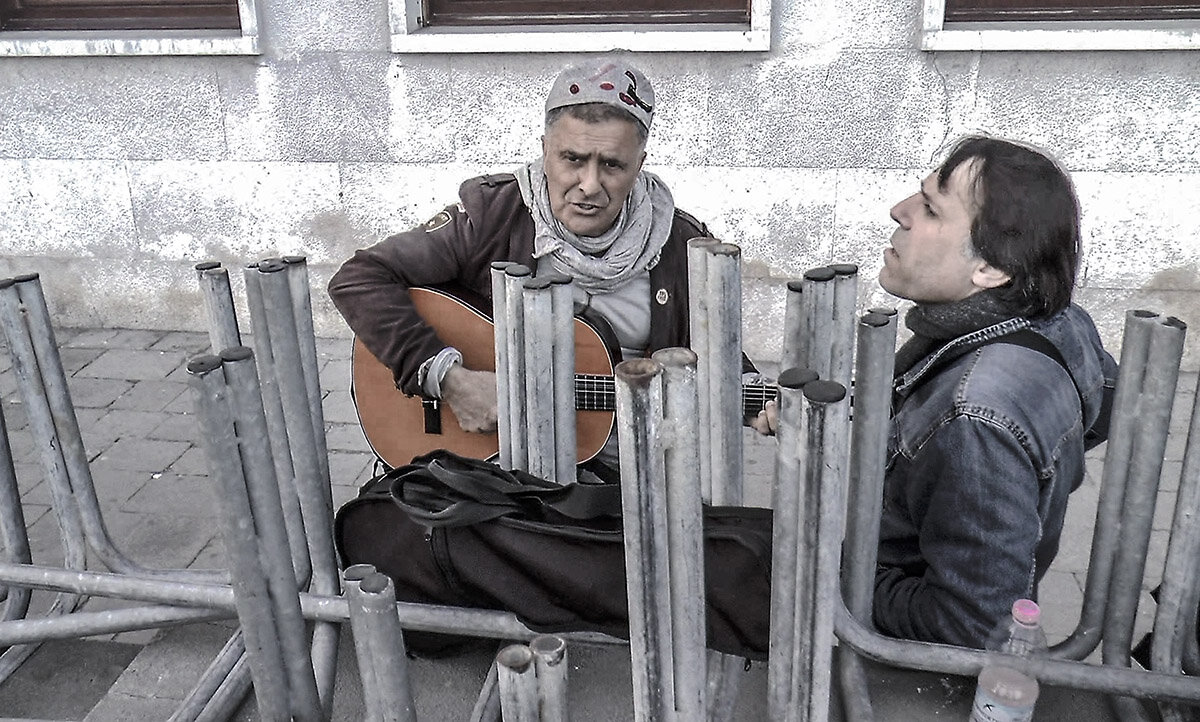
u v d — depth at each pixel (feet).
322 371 15.85
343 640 5.94
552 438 5.75
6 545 7.02
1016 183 4.61
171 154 16.20
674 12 14.83
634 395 3.01
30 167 16.56
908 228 4.97
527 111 15.05
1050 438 4.53
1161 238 14.37
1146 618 9.75
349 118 15.53
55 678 9.11
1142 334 4.55
